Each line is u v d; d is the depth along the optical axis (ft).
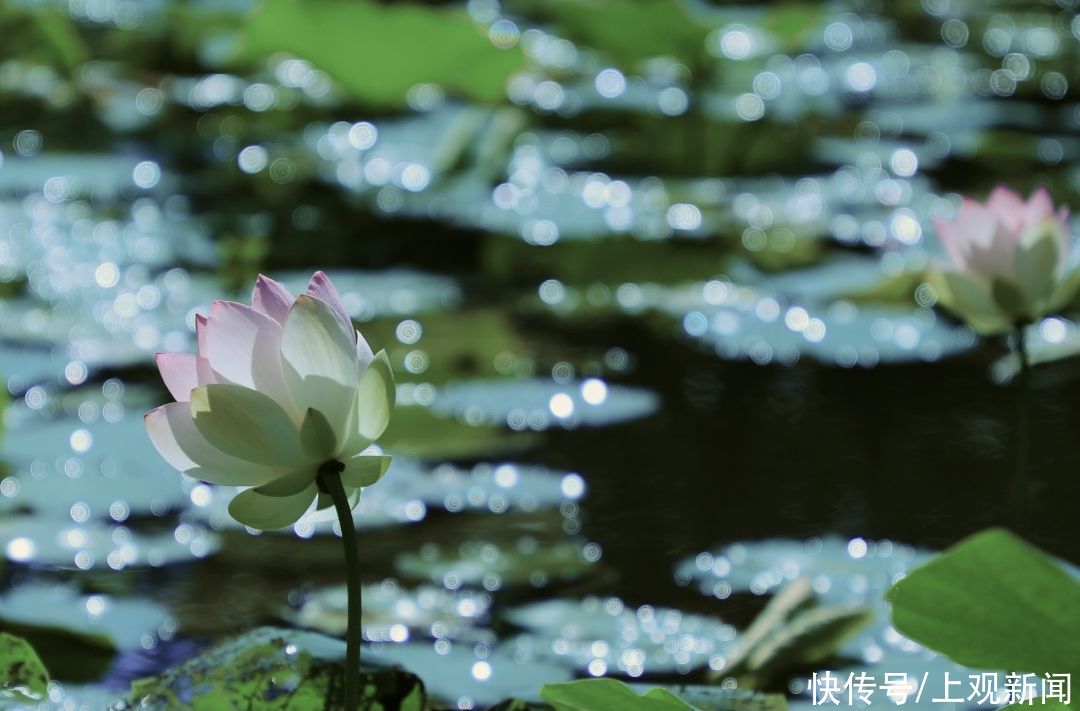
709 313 21.43
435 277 23.48
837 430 19.15
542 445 18.85
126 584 17.12
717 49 30.09
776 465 18.56
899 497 18.17
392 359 19.92
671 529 17.84
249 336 15.11
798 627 16.74
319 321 15.06
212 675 15.74
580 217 25.82
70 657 16.49
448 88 27.37
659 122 31.14
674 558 17.56
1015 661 14.92
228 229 25.39
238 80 35.35
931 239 25.39
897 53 42.24
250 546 17.65
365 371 15.10
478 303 22.25
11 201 27.32
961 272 16.99
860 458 18.75
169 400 19.25
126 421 18.93
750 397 19.56
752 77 36.52
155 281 22.59
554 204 26.58
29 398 19.17
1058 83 39.52
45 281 22.22
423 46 26.00
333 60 26.37
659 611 17.04
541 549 17.65
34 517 17.76
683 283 23.00
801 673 16.52
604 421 19.15
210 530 17.78
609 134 32.65
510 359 20.04
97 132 32.55
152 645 16.58
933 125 33.40
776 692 16.40
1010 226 16.93
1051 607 14.82
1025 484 16.99
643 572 17.42
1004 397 19.63
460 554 17.56
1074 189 28.68
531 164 29.84
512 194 27.14
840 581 17.28
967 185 30.09
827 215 26.81
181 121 33.30
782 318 21.30
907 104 36.47
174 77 36.91
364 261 24.36
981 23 49.32
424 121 33.71
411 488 18.30
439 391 19.47
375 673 15.67
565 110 32.73
